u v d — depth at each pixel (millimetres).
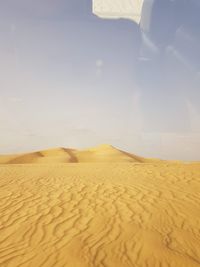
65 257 4109
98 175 11492
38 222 5746
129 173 11453
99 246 4453
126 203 6816
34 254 4273
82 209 6488
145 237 4773
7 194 8398
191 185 8531
